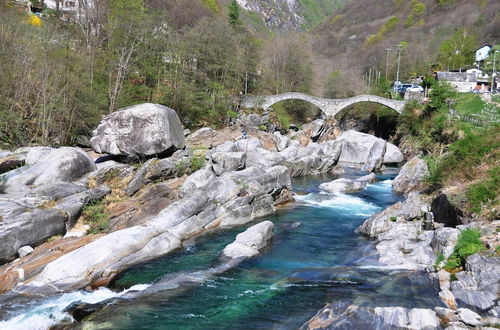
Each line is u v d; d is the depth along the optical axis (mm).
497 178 20375
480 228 17250
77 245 18766
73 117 40219
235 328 13312
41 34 41750
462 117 55188
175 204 23531
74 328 13227
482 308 12977
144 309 14508
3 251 17172
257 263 19031
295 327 13203
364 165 53219
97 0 56875
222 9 123875
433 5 173250
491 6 141750
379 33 171000
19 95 37938
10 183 22578
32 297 14883
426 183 31328
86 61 44000
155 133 28406
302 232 24422
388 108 76812
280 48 85312
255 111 67438
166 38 60312
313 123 68125
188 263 18750
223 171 30562
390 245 19938
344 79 93312
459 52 114062
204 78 61250
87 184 24797
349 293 15328
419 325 12320
